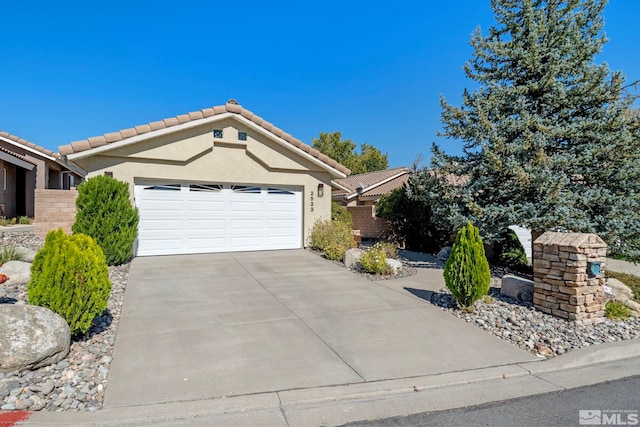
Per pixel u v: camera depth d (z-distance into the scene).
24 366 4.58
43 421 3.80
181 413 4.04
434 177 13.33
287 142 14.21
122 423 3.88
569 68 11.54
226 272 10.66
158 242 12.68
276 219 14.51
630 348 6.10
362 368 5.19
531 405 4.42
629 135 10.63
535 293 7.86
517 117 11.84
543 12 11.68
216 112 13.03
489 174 12.24
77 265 5.41
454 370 5.22
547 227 11.22
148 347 5.68
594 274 7.25
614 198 10.70
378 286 9.76
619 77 11.23
